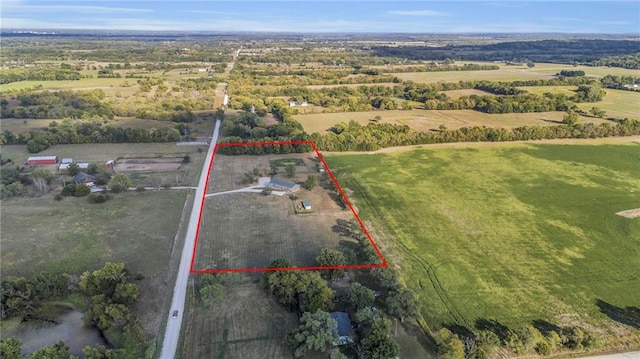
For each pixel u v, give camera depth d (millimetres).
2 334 58906
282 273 66500
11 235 82750
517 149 142625
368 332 56094
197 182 111938
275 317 62625
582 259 78438
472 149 142500
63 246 79438
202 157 132125
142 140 146375
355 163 128500
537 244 83250
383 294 67812
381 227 89562
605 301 67250
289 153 137250
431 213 95938
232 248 80062
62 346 53281
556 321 62781
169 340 57875
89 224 87875
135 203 98312
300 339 54438
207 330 59812
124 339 57500
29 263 74000
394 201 102125
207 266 74375
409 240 84500
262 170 121500
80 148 138750
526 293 68938
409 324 61906
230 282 67938
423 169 123688
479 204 100688
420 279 72188
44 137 138625
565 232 87938
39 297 64750
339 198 103438
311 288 64000
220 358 55031
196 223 89375
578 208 98750
